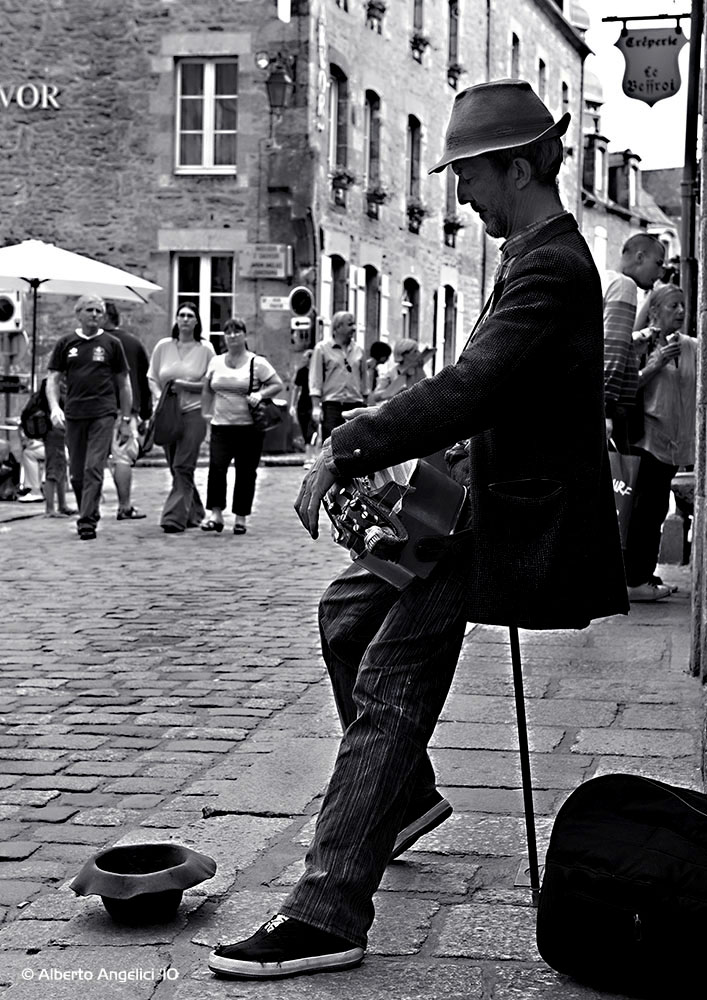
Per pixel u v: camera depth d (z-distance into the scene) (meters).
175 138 24.84
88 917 3.61
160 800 4.67
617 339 8.16
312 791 4.70
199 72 24.91
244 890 3.79
